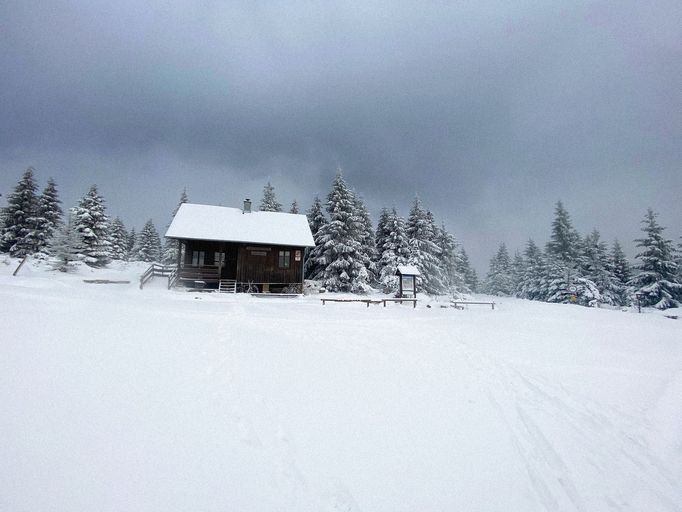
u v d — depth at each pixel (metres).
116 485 3.38
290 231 30.66
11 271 25.83
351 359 8.50
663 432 6.09
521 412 6.51
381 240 40.56
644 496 4.43
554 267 45.66
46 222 37.25
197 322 10.64
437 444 5.17
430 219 46.81
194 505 3.33
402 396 6.65
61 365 5.67
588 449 5.42
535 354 10.83
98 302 12.58
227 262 28.95
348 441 4.93
